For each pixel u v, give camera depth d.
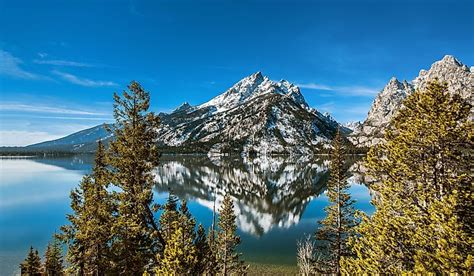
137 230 24.62
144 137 26.22
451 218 13.38
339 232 32.97
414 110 17.72
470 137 15.36
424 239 15.09
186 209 30.05
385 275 16.28
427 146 16.72
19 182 152.75
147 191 25.14
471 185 15.09
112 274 26.00
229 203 41.34
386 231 16.69
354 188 112.19
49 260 39.16
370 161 18.89
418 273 13.49
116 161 25.58
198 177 179.75
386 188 17.94
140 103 26.34
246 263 48.12
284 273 43.56
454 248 13.07
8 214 81.94
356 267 17.59
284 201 109.69
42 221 74.00
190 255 18.48
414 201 17.09
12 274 43.12
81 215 27.78
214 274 24.64
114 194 26.08
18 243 57.34
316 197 113.75
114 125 26.20
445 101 16.20
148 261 26.30
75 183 148.00
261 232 68.75
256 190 135.38
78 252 28.30
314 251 45.84
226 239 40.31
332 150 35.75
